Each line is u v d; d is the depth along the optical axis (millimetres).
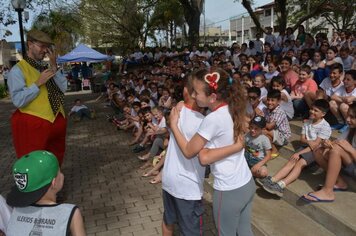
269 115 4914
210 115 2305
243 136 2406
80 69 21250
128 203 4406
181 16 25359
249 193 2451
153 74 11992
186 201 2551
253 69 8070
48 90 3938
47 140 3930
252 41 13117
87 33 28750
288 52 9016
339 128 5016
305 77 5871
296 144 4902
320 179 3984
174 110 2570
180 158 2557
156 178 5055
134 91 9977
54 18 17844
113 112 11672
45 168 1796
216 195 2443
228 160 2393
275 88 5613
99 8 24938
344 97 4906
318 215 3334
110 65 21438
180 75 9930
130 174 5477
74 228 1816
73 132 8781
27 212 1814
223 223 2459
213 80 2240
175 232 3604
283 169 3955
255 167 4055
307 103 5668
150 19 27266
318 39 10508
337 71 5312
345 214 3166
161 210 4172
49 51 3832
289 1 23375
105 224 3877
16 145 3904
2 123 10586
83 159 6379
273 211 3617
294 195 3664
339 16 28828
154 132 6164
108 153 6715
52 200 1878
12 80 3666
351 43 10875
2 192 4902
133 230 3725
